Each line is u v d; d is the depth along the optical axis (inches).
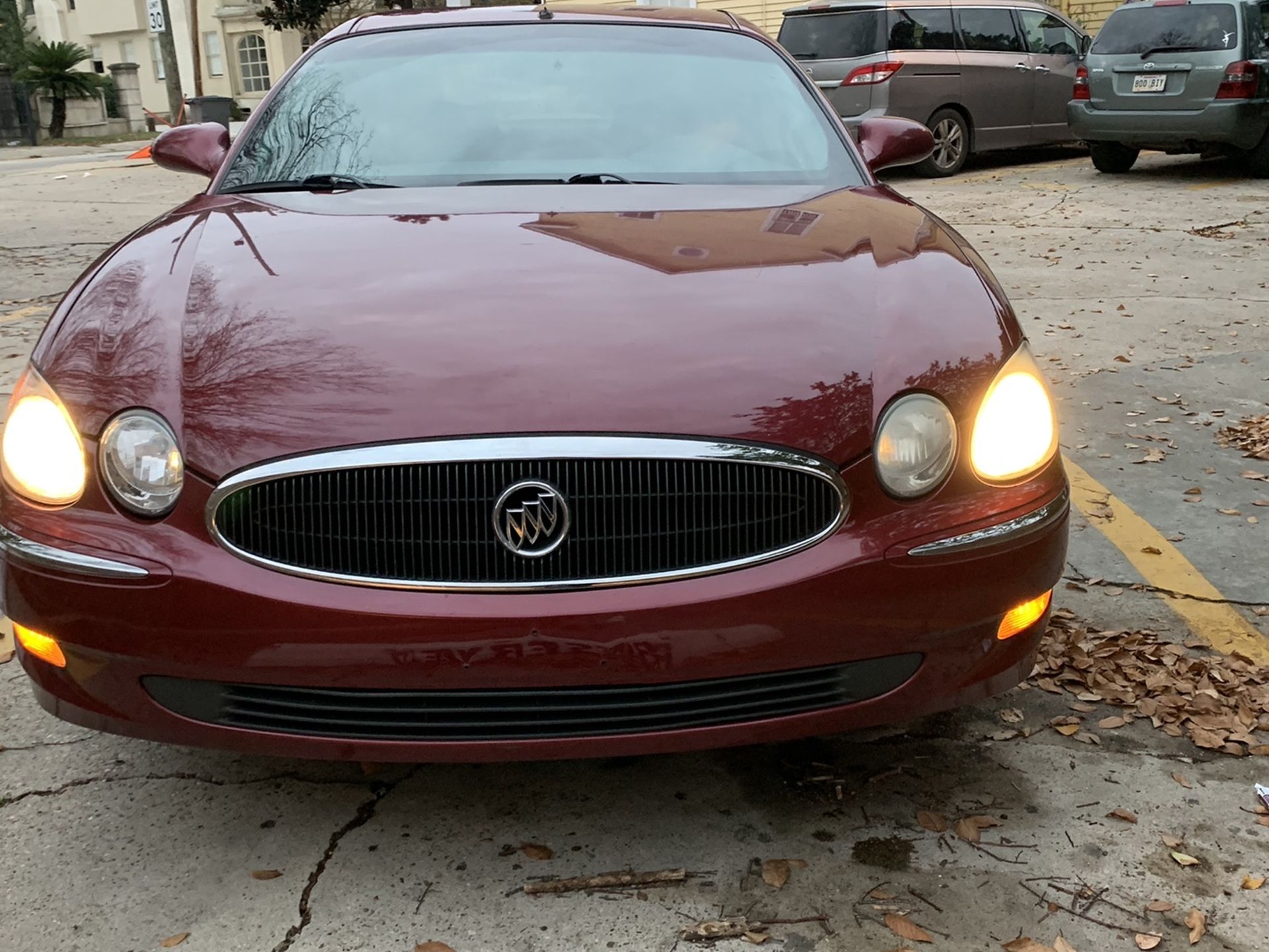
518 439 76.6
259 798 95.3
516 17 143.7
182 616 76.9
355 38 141.2
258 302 88.0
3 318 269.4
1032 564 84.2
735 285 90.4
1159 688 110.3
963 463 82.4
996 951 78.0
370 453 76.3
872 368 82.6
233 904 83.0
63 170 647.8
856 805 94.0
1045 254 333.1
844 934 79.7
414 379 79.3
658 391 79.0
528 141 123.7
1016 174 499.2
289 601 76.2
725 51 139.7
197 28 856.3
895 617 80.1
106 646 78.7
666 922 81.0
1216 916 81.1
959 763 99.7
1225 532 148.8
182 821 92.3
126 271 96.4
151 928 80.7
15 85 1096.8
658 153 123.5
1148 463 174.4
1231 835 90.0
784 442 78.5
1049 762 99.8
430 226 102.7
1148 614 127.5
